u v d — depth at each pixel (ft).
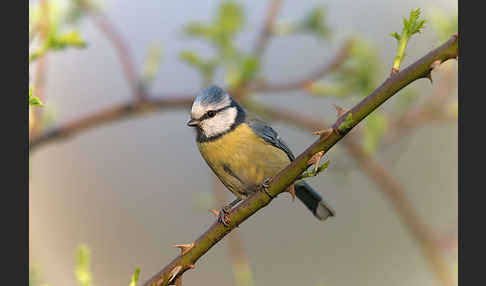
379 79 28.32
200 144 26.89
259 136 26.13
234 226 16.11
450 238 28.50
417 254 39.34
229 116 26.43
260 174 26.32
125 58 28.50
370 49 28.27
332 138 14.51
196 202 29.07
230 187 27.27
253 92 28.58
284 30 29.01
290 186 15.65
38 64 23.18
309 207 28.94
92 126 27.81
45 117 27.99
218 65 28.17
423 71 13.58
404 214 29.01
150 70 28.50
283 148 27.30
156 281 15.70
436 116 29.22
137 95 28.35
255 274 38.96
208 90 26.94
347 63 27.91
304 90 28.17
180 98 28.48
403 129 29.40
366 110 14.06
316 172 14.82
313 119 30.17
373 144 28.25
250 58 27.17
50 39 17.30
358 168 29.71
